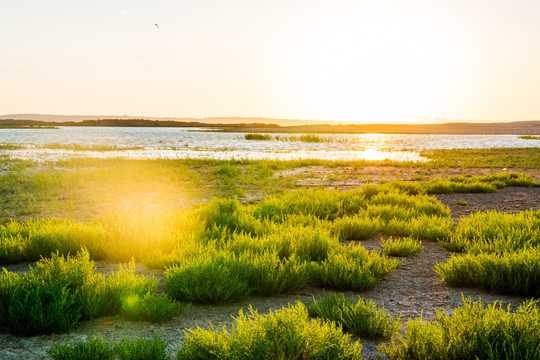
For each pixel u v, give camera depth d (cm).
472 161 3256
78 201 1422
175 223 895
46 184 1727
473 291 583
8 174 2019
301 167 2706
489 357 329
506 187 1819
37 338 417
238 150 4656
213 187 1798
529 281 563
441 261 737
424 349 351
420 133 13625
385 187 1498
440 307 516
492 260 592
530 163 3064
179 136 9000
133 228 768
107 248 724
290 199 1238
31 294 448
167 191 1670
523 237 767
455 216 1187
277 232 855
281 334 338
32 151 4141
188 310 501
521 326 355
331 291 585
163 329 442
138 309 465
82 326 449
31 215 1177
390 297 556
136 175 2050
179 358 342
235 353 323
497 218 940
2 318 430
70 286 491
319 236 743
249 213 1070
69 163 2717
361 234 905
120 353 345
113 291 493
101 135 9256
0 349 391
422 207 1170
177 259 662
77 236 746
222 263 584
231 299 525
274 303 530
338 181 2027
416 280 634
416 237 918
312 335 341
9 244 724
